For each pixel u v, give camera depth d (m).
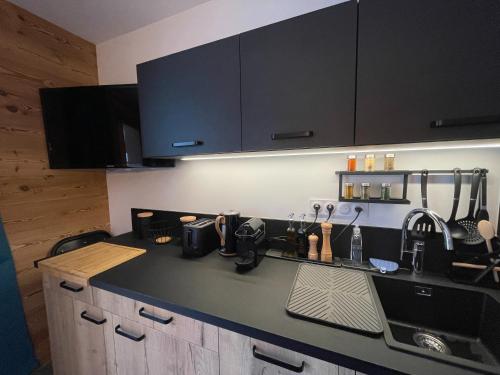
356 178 1.13
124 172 1.82
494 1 0.62
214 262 1.17
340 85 0.79
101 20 1.52
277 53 0.87
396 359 0.57
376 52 0.74
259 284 0.94
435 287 0.92
